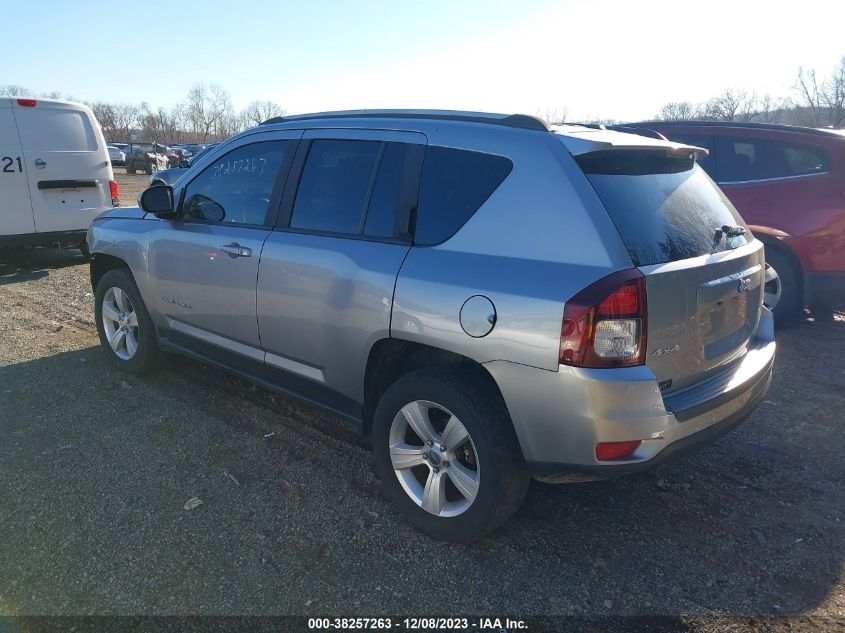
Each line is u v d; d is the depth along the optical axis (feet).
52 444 12.70
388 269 9.89
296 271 11.23
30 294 24.95
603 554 9.63
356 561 9.42
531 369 8.36
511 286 8.55
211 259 12.96
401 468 10.20
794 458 12.46
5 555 9.43
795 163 19.93
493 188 9.30
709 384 9.34
